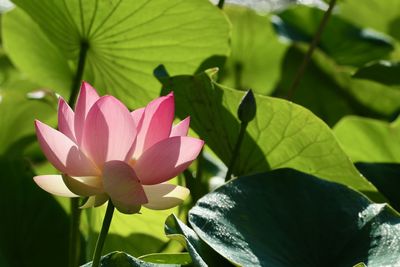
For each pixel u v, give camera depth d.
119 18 2.33
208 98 2.19
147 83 2.47
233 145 2.24
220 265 1.96
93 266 1.82
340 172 2.21
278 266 1.94
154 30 2.37
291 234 2.02
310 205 2.06
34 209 2.31
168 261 1.97
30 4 2.36
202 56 2.44
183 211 2.46
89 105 1.82
